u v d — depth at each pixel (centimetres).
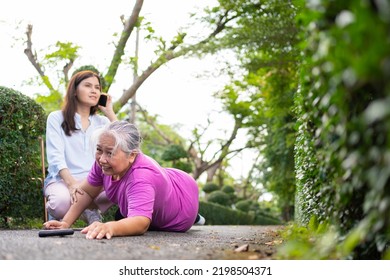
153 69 1070
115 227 291
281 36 998
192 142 1852
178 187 375
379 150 132
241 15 1071
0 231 385
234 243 302
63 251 218
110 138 312
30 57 1162
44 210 489
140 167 325
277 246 280
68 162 427
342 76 134
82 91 430
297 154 388
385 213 142
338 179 197
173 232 376
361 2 117
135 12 1024
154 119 1998
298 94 305
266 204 2014
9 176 466
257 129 1664
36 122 493
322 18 154
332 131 180
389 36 112
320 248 217
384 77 117
